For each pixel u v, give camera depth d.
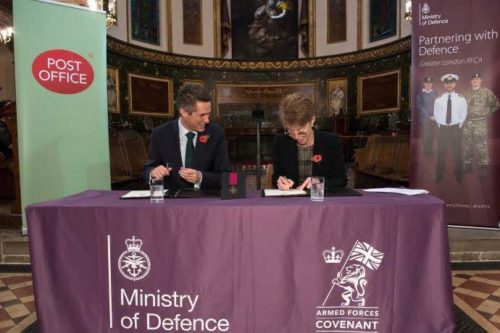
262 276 1.71
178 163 2.60
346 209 1.70
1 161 5.04
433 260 1.69
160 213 1.71
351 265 1.71
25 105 3.14
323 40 12.10
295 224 1.70
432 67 3.56
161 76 11.47
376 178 5.69
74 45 3.28
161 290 1.73
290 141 2.51
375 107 11.18
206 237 1.70
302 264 1.71
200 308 1.72
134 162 6.01
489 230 3.52
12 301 2.58
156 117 11.38
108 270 1.74
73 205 1.76
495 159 3.45
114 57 10.00
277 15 12.48
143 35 10.91
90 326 1.75
